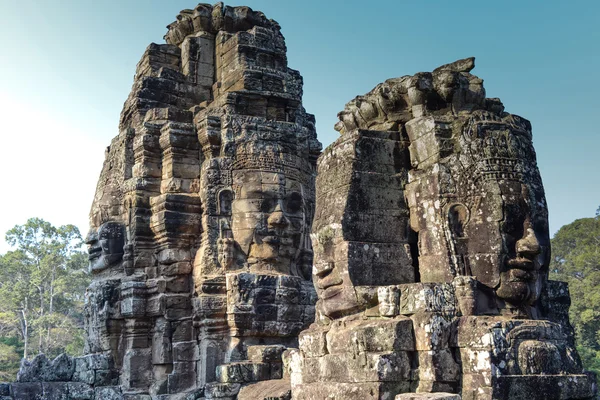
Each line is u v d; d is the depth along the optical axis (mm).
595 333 32062
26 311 46250
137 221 15117
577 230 39625
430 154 8273
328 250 8367
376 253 8195
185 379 14023
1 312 45406
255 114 15359
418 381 7191
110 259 15750
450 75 8398
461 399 6887
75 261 48469
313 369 8133
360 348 7406
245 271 14039
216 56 17016
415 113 8672
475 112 8250
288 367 10969
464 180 7961
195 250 14695
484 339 6957
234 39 16078
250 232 14305
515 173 7879
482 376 6871
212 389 11820
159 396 13727
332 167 8727
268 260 14328
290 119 15781
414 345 7305
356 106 9344
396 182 8578
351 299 7926
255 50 15969
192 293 14492
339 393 7480
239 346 13367
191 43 16953
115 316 15016
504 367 6871
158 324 14617
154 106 16375
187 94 16750
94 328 15281
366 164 8500
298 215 14891
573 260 38062
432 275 7906
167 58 17344
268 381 11102
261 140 14859
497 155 7898
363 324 7684
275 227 14445
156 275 14945
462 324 7258
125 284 14922
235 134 14766
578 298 33438
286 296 13875
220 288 13867
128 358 14469
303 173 15312
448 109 8586
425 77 8531
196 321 14102
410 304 7461
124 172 16078
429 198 8109
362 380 7285
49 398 13734
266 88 15531
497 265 7562
